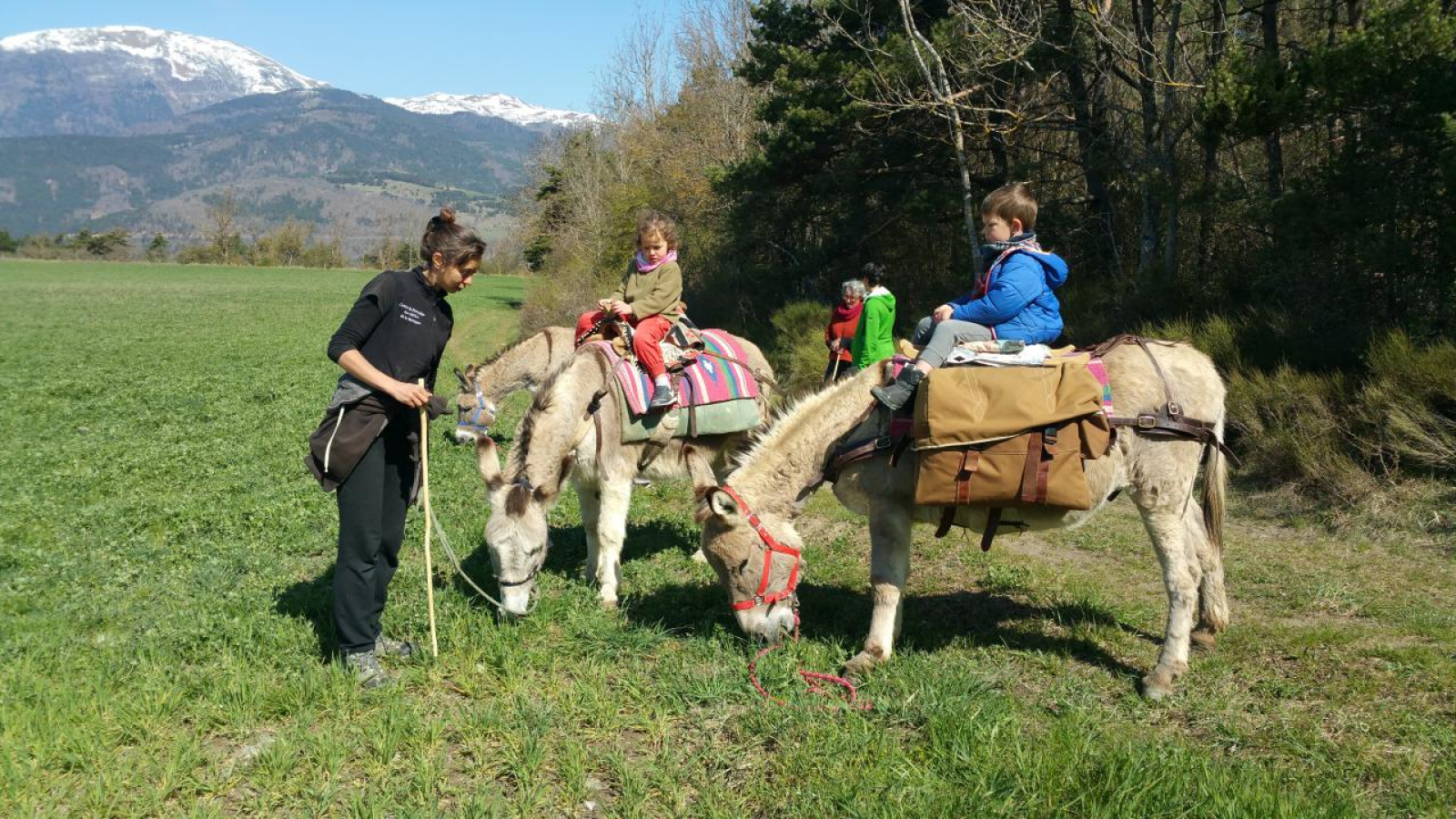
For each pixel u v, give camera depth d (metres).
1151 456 4.47
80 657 4.66
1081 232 15.66
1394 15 8.46
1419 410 7.43
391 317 4.38
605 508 5.80
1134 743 3.85
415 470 4.68
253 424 12.35
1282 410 8.42
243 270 82.31
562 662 4.80
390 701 4.22
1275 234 10.05
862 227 17.80
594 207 36.38
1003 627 5.40
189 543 6.88
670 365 6.00
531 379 11.09
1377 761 3.73
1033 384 4.23
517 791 3.62
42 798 3.45
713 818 3.37
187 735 3.96
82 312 35.31
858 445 4.59
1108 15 13.07
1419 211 8.31
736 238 21.09
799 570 4.65
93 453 10.31
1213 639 4.98
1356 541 6.85
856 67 15.52
